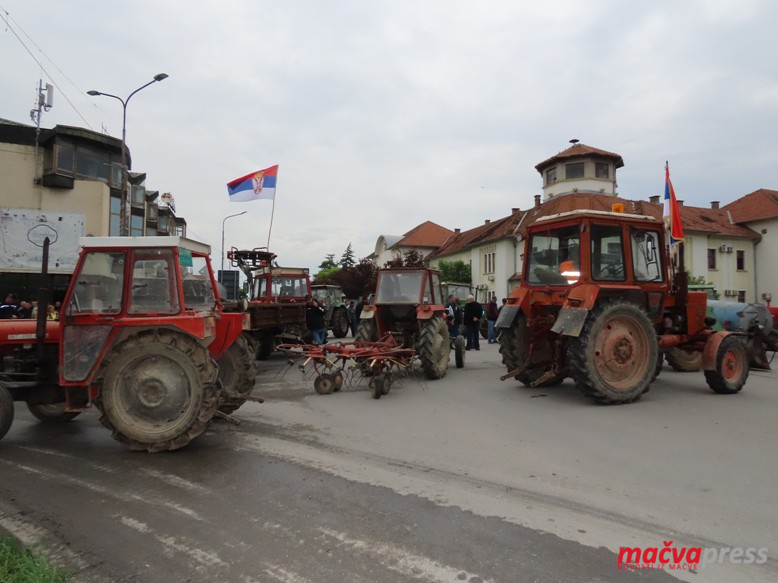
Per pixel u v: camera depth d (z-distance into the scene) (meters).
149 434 4.60
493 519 3.23
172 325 4.67
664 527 3.11
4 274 19.83
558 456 4.49
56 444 5.02
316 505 3.48
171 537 3.04
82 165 22.30
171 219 46.03
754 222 34.94
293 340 12.80
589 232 7.09
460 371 10.02
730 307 11.75
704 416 5.98
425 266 9.83
